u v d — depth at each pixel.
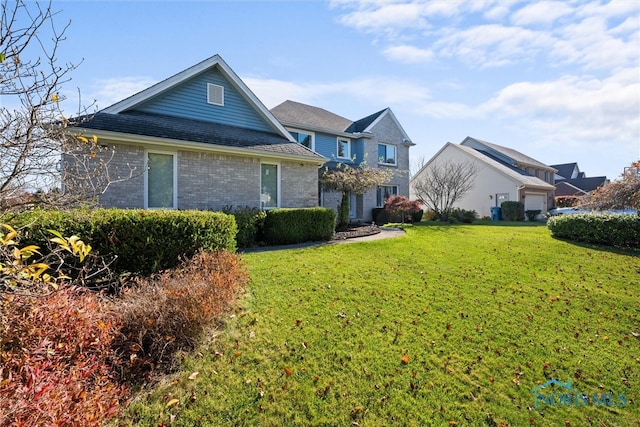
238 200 10.77
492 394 3.28
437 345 4.09
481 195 25.67
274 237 10.08
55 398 1.86
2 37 2.24
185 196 9.69
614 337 4.65
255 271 6.44
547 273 7.66
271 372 3.32
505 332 4.58
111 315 3.21
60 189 3.04
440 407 3.04
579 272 7.88
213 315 3.80
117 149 8.55
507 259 8.88
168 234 5.78
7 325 2.29
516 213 22.97
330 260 7.71
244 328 4.08
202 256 5.26
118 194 8.55
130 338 3.20
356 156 20.81
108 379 2.76
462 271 7.44
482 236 12.74
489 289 6.30
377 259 8.12
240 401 2.89
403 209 18.48
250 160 11.07
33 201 2.70
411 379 3.39
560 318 5.17
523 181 23.45
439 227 15.83
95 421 2.01
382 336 4.20
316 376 3.31
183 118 11.24
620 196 12.76
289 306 4.85
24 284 2.57
